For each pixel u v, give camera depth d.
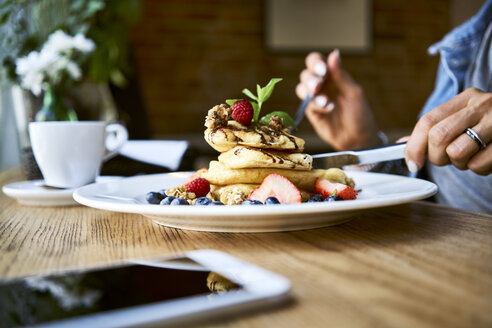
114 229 0.43
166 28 2.20
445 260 0.33
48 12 0.91
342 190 0.46
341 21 2.38
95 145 0.58
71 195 0.53
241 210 0.36
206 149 1.81
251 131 0.46
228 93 2.29
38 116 0.81
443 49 0.81
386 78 2.46
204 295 0.25
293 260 0.33
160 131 2.23
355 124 0.86
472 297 0.27
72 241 0.39
